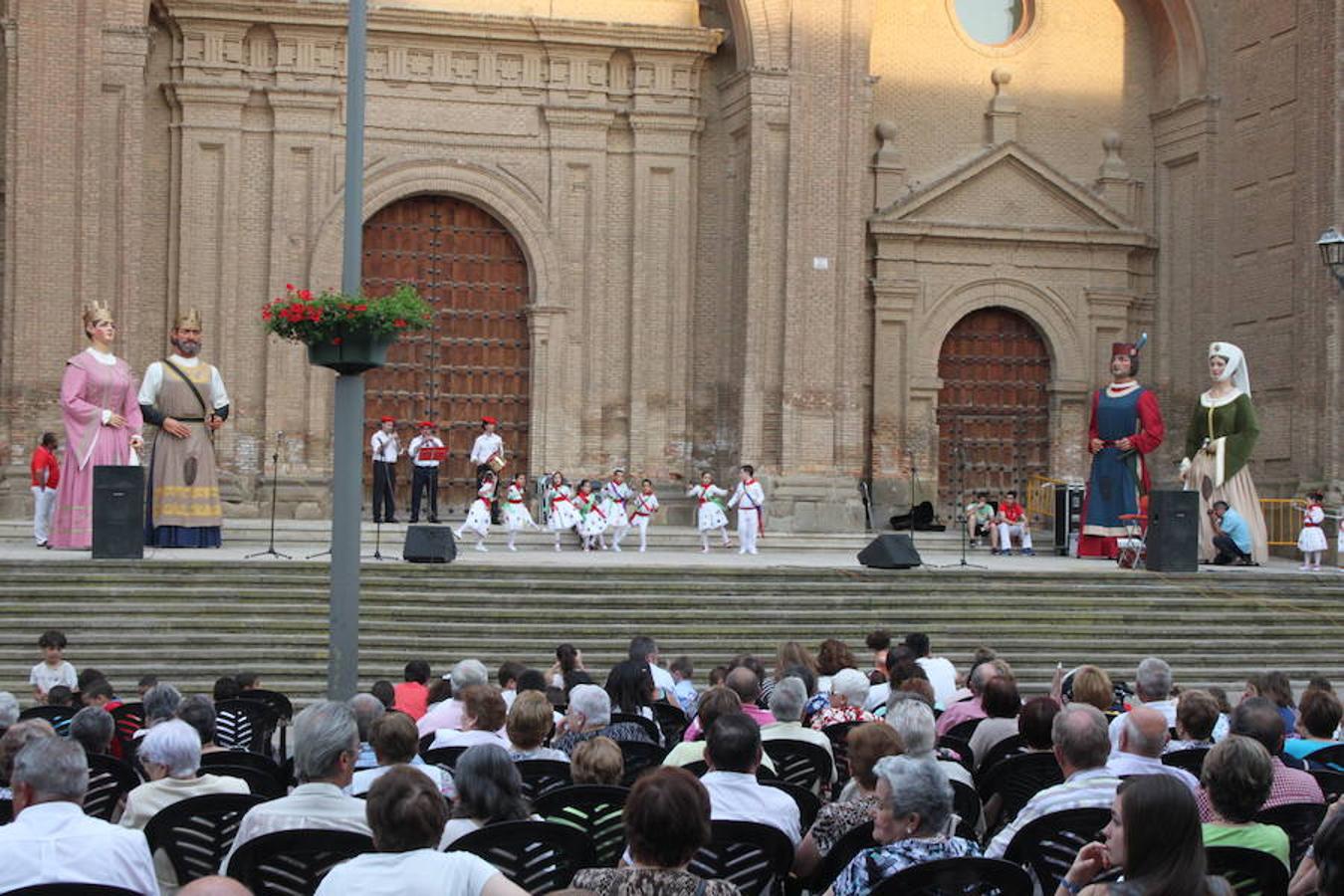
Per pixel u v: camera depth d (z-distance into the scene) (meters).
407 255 36.34
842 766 12.34
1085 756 8.91
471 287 36.69
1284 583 27.06
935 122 38.72
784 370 35.31
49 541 27.02
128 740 12.10
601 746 9.37
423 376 36.41
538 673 13.41
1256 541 31.34
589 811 9.20
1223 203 37.69
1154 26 39.16
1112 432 32.06
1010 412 39.12
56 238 31.92
